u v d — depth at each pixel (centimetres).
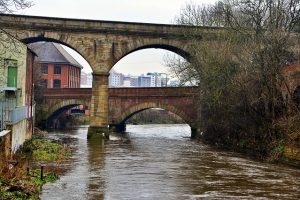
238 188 1819
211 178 2041
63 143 3638
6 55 2700
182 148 3412
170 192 1714
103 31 4159
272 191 1767
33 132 4019
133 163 2492
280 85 2866
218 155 2973
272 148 2856
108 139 4131
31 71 3600
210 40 3781
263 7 3353
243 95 3178
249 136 3312
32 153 2662
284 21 3234
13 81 2762
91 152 3031
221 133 3800
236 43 3416
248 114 3303
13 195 1443
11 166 1764
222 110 3659
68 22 4112
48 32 4097
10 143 2003
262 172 2241
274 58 2852
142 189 1758
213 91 3538
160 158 2744
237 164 2531
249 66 3058
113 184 1847
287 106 2808
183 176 2081
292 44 2953
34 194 1555
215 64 3419
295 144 2567
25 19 4031
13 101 2645
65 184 1819
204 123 4134
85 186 1789
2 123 2211
